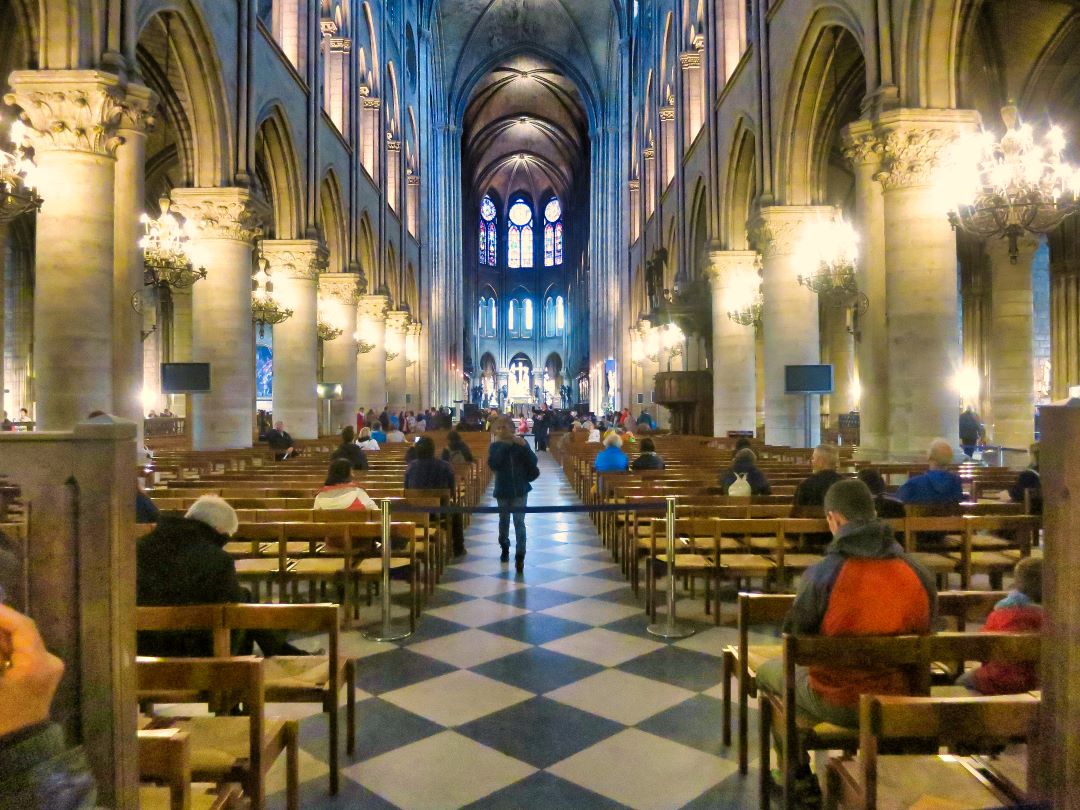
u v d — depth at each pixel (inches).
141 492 245.0
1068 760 80.5
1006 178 353.4
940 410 433.1
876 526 131.3
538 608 290.4
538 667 224.1
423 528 315.3
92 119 402.0
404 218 1428.4
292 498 324.8
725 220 836.6
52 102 398.0
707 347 1031.6
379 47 1205.1
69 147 401.1
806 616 131.4
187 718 134.6
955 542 277.6
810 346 639.1
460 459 539.2
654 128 1322.6
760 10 664.4
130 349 439.8
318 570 258.5
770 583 274.2
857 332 495.5
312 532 253.8
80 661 82.7
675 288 1045.8
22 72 396.2
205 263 608.4
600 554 401.1
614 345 1829.5
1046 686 83.4
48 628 82.4
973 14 418.6
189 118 601.0
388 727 183.3
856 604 126.9
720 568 261.6
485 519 534.3
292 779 137.1
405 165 1440.7
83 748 76.7
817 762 158.9
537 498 652.7
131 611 87.0
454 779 158.4
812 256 532.7
